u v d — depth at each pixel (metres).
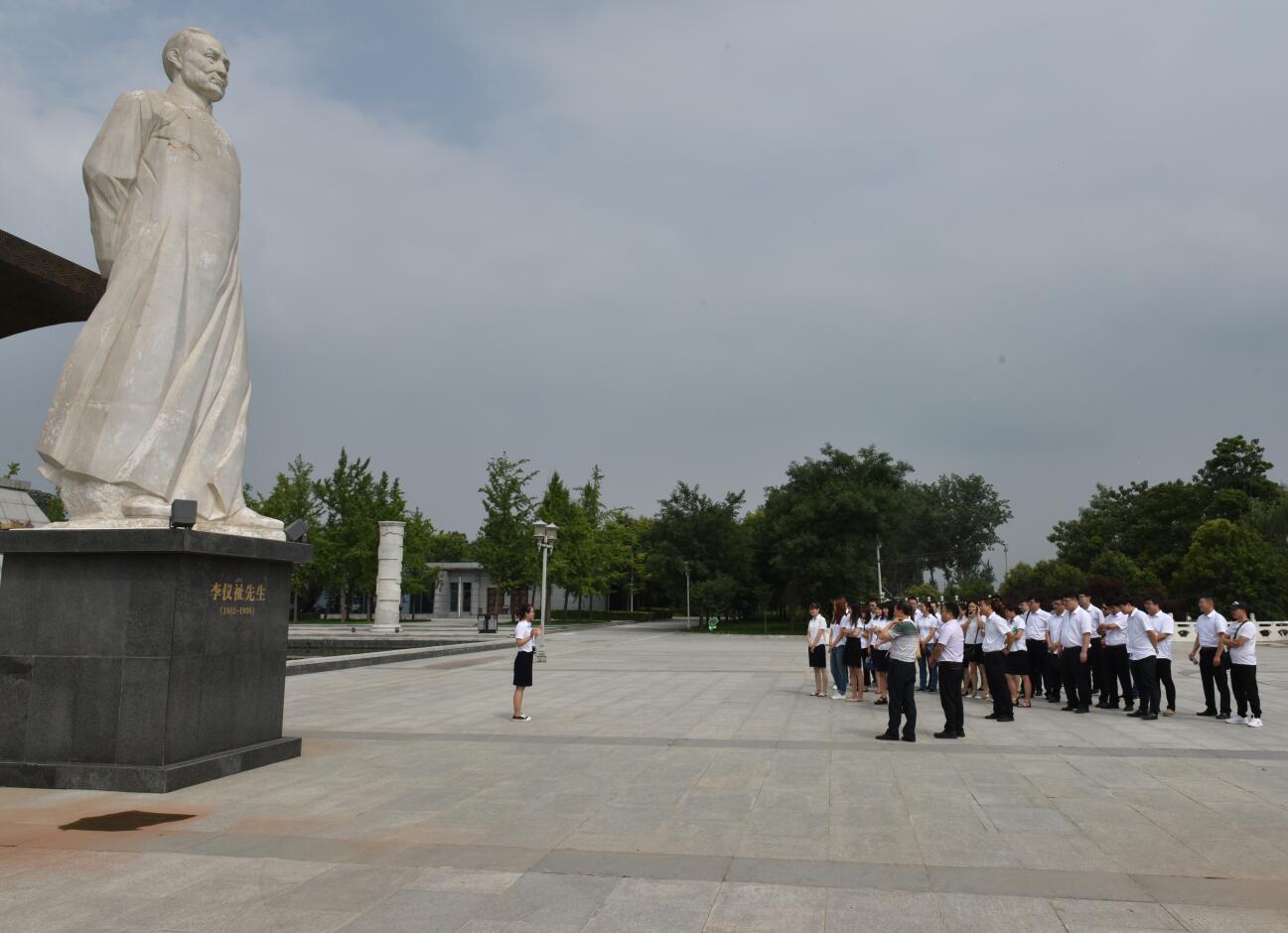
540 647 27.09
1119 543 65.81
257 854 6.20
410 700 16.52
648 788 8.37
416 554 61.41
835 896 5.29
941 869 5.82
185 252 9.91
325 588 62.91
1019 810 7.48
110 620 8.65
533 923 4.84
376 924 4.83
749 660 28.05
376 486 57.16
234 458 10.48
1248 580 48.59
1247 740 11.48
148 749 8.39
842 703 15.86
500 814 7.34
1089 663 15.19
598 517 62.53
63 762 8.49
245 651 9.66
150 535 8.58
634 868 5.84
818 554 55.00
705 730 12.36
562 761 9.81
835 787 8.42
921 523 92.56
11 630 8.84
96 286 11.84
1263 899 5.22
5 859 6.09
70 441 9.41
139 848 6.35
